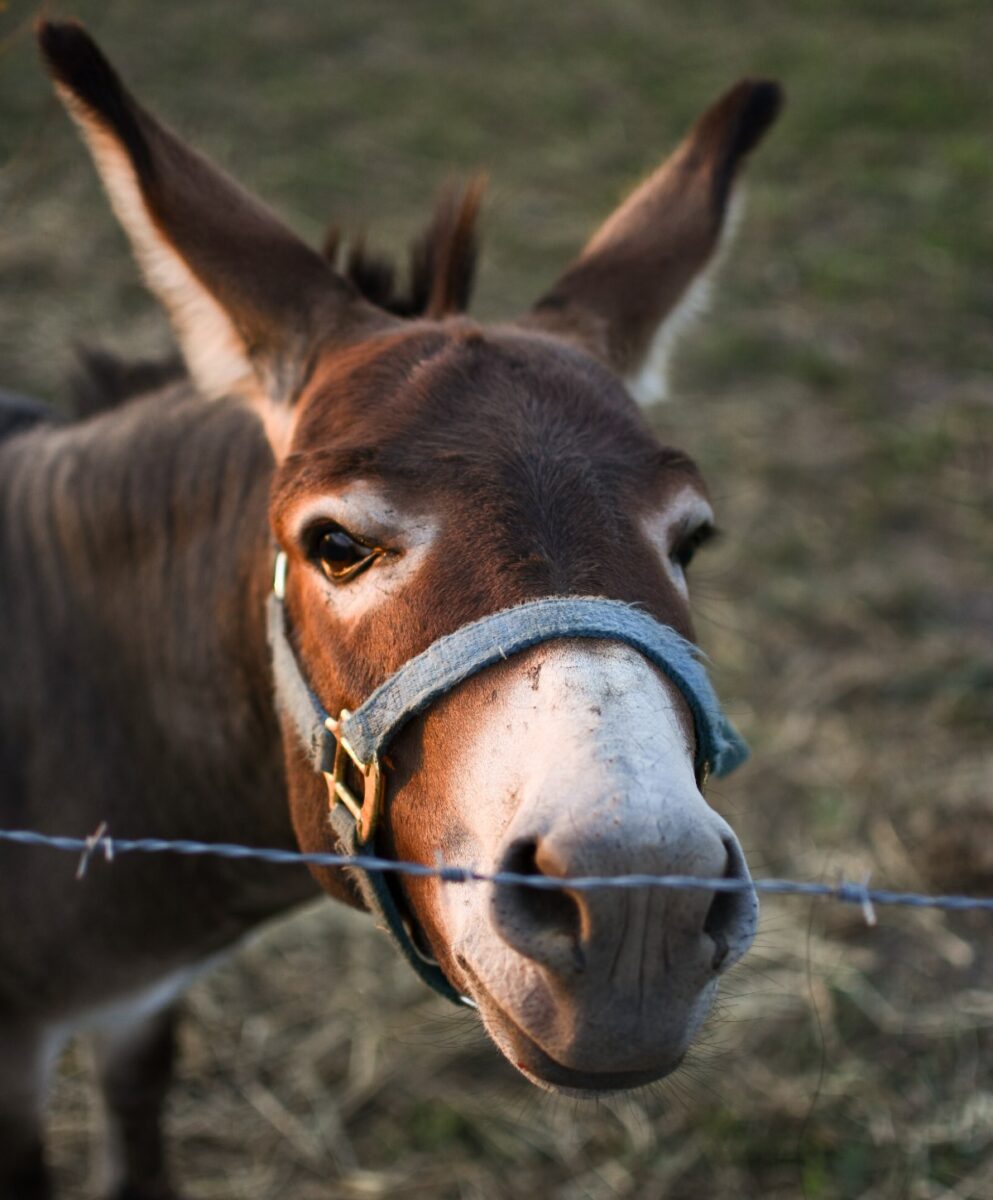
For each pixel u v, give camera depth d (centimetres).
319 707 175
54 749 236
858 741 416
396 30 925
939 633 461
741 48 923
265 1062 326
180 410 231
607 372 184
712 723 157
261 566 202
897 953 351
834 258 684
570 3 996
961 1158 300
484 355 175
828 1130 306
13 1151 254
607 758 133
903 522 515
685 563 176
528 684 143
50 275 619
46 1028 251
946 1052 324
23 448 258
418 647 153
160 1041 278
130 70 814
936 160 781
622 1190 297
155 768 230
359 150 755
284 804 217
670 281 218
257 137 758
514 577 150
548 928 133
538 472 158
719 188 226
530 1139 308
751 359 605
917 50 919
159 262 205
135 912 235
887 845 379
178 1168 304
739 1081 316
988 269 681
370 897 172
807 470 538
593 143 788
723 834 136
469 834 145
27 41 599
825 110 834
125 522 226
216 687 215
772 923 356
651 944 130
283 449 199
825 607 469
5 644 241
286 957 353
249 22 907
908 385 596
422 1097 318
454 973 158
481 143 779
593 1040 132
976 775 402
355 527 160
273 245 205
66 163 681
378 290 221
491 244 677
